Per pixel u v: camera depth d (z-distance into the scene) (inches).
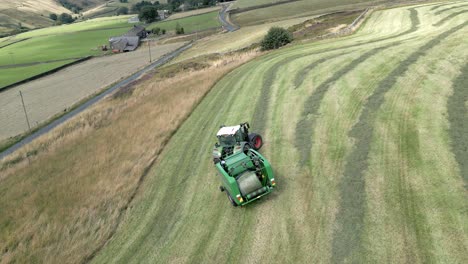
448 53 977.5
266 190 496.4
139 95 1581.0
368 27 1862.7
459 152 512.1
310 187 511.8
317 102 818.8
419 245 369.4
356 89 837.8
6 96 2471.7
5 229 594.2
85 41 5506.9
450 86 756.6
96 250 495.8
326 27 2169.0
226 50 2509.8
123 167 731.4
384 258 363.6
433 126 602.9
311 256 390.3
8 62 4151.1
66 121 1582.2
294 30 2591.0
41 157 987.3
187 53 3166.8
